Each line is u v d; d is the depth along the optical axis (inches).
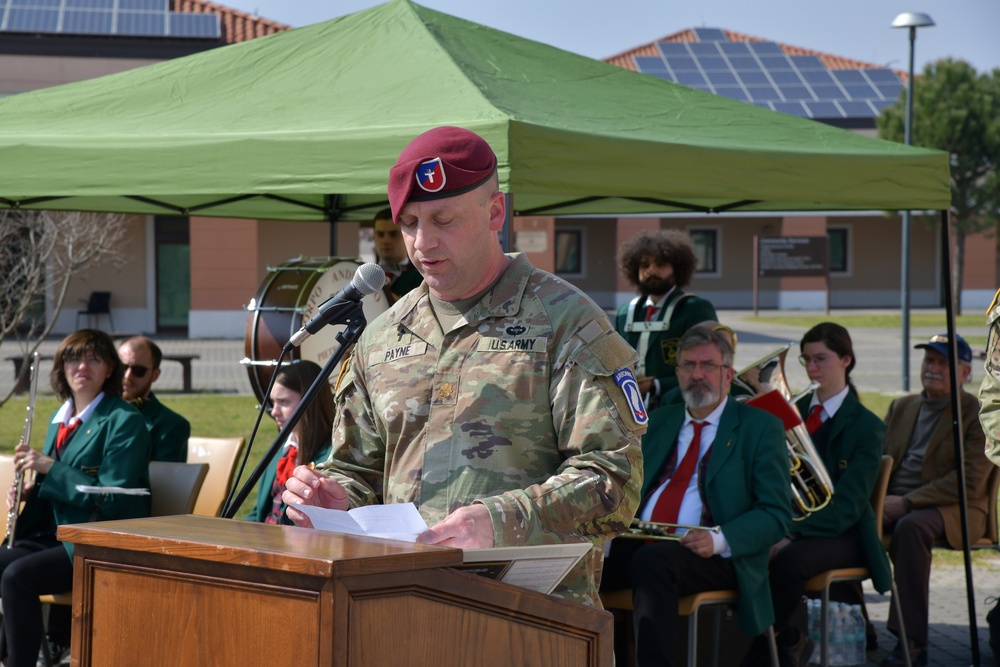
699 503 205.9
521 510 94.3
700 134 213.8
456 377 104.9
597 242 1552.7
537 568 88.4
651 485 211.9
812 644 230.5
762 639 220.1
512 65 227.9
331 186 186.7
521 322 104.2
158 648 80.9
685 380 207.9
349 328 116.8
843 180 219.6
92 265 660.7
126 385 254.7
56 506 214.4
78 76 991.0
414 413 106.0
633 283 279.3
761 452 205.5
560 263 1552.7
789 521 202.8
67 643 235.3
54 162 203.3
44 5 1011.9
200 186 195.6
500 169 174.6
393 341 110.3
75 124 216.8
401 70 214.4
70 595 211.6
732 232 1583.4
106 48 993.5
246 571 76.1
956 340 250.1
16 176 204.4
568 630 89.9
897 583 237.8
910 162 229.6
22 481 214.8
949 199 235.3
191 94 224.8
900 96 1233.4
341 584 72.4
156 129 206.5
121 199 325.1
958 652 250.1
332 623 72.0
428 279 103.4
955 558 340.5
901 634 235.1
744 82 1286.9
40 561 207.0
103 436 219.0
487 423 102.8
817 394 237.5
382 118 192.5
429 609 79.3
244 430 542.0
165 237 1157.1
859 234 1632.6
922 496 243.4
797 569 216.7
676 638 208.8
